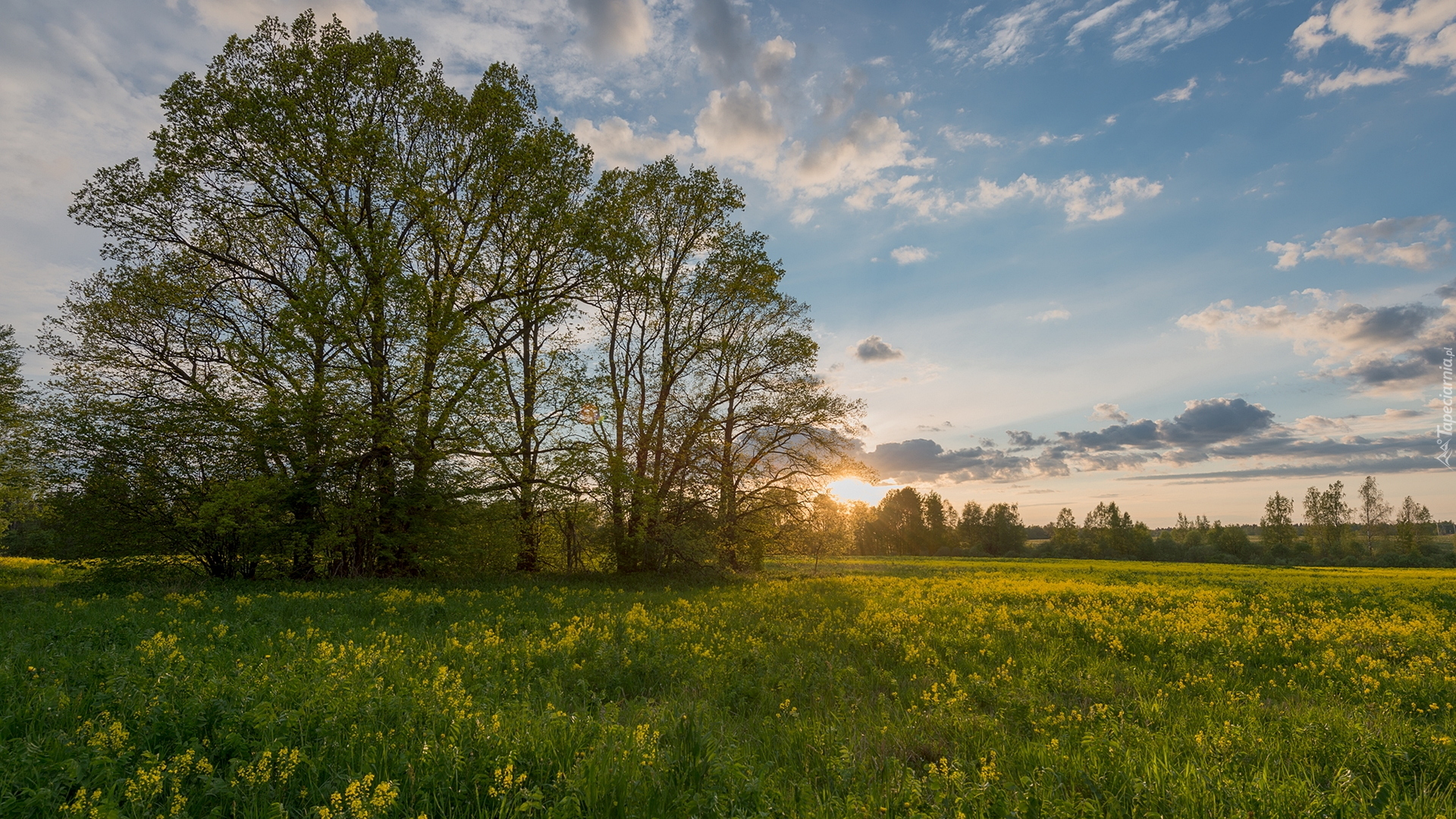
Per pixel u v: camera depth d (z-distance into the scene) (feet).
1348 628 43.57
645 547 82.89
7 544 112.06
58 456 58.75
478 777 13.14
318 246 71.26
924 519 349.82
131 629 31.12
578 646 30.32
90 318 63.98
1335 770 16.30
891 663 30.45
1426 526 344.69
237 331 68.64
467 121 75.87
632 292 84.79
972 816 13.08
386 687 20.56
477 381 68.85
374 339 65.41
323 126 66.13
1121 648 34.24
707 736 16.74
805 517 93.40
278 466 64.75
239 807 12.48
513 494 75.72
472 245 78.23
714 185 90.63
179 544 61.67
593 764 14.10
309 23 70.33
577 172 82.33
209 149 66.59
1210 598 64.08
